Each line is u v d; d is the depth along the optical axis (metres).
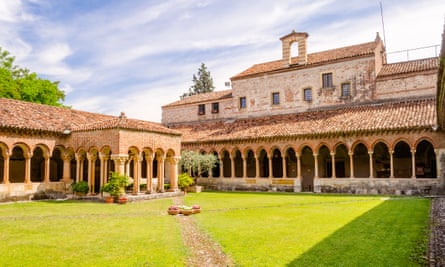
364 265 7.66
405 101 28.70
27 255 8.88
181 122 42.78
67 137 25.52
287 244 9.66
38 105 28.16
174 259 8.41
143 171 34.31
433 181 23.73
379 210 16.02
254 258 8.35
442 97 15.03
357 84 31.38
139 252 9.06
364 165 30.27
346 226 12.14
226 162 36.91
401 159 28.92
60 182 25.05
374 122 26.33
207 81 75.12
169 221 13.98
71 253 9.04
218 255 8.73
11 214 16.14
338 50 35.22
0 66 42.75
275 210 16.92
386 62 36.19
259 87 36.75
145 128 24.19
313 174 32.31
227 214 15.78
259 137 30.56
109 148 23.48
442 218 13.46
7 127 21.77
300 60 34.41
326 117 30.25
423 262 7.82
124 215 15.74
